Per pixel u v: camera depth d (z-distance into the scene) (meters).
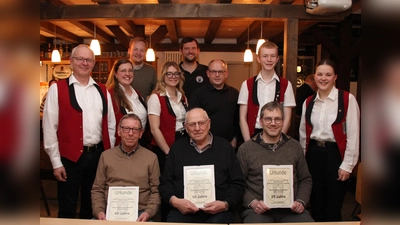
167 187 2.10
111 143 2.36
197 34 7.23
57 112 2.16
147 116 2.69
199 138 2.08
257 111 2.50
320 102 2.32
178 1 4.09
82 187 2.33
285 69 3.40
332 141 2.27
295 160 2.18
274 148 2.18
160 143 2.44
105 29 6.67
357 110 2.26
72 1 4.02
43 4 3.46
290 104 2.54
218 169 2.10
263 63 2.47
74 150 2.15
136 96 2.68
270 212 2.11
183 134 2.55
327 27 6.24
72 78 2.21
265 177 2.08
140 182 2.16
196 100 2.58
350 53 5.39
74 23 5.16
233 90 2.67
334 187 2.28
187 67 3.04
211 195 2.01
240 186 2.11
